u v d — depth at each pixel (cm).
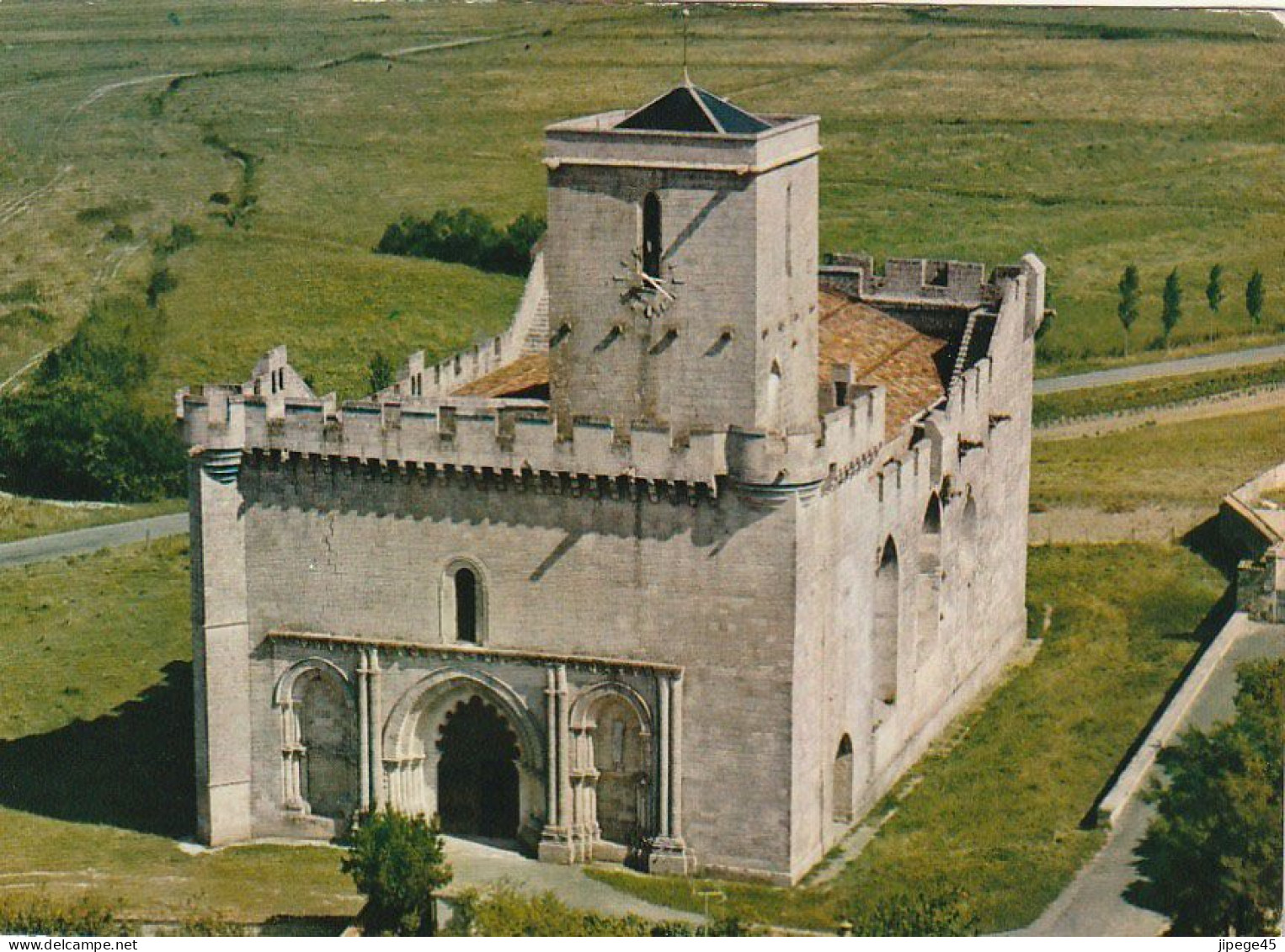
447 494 11181
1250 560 14988
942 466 12444
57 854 11575
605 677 11106
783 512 10731
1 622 15600
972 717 13188
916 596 12400
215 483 11412
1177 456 17812
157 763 12938
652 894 10912
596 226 10956
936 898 10675
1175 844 10788
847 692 11519
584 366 11106
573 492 10988
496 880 11031
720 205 10781
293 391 12331
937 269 13825
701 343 10925
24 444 18838
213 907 10806
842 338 13188
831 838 11481
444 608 11306
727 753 11000
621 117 11450
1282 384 19638
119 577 16688
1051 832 11650
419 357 12400
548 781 11250
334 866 11375
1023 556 14388
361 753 11500
